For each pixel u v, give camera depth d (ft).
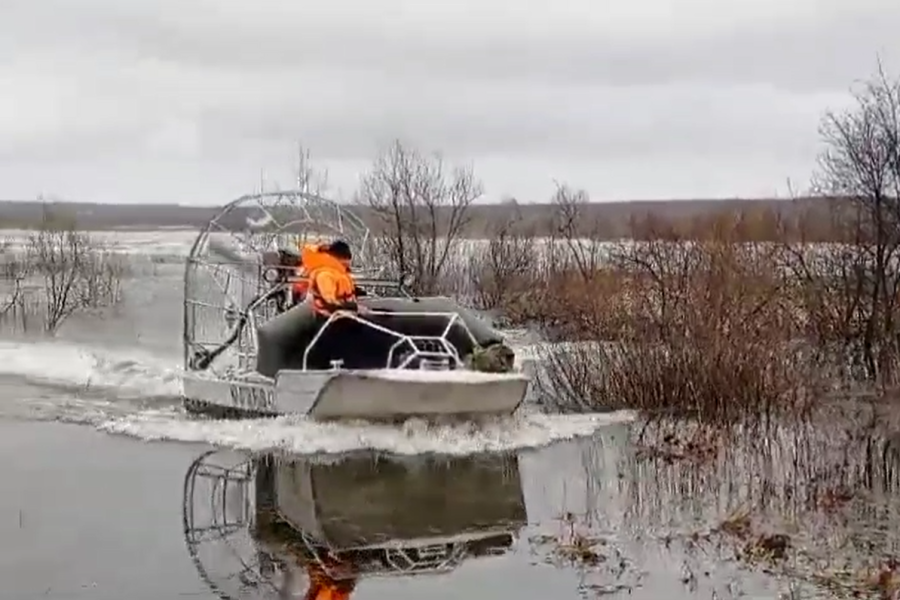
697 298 47.32
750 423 41.24
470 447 35.78
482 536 26.71
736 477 32.78
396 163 98.07
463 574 23.76
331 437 35.86
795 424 40.47
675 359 44.09
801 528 27.12
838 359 52.95
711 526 27.50
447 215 94.68
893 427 39.99
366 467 33.63
